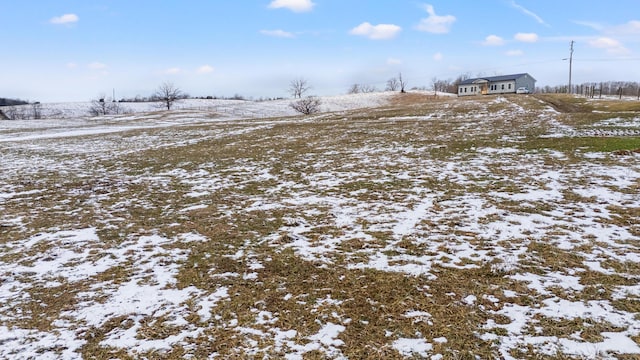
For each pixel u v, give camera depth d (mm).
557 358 3791
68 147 22766
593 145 14438
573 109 35219
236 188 11641
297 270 6020
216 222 8492
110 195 11195
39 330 4602
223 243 7242
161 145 22266
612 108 33344
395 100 83625
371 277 5688
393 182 11336
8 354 4148
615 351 3850
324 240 7238
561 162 12359
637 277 5336
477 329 4328
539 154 13750
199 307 5020
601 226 7262
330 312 4797
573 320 4418
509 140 16891
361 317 4664
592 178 10375
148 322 4711
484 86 88125
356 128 24984
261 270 6059
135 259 6641
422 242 6938
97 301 5262
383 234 7402
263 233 7707
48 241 7582
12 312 5023
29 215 9367
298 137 22516
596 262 5848
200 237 7598
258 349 4121
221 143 21812
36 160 18312
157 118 49688
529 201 8906
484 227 7508
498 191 9820
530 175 11102
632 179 10031
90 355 4113
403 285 5406
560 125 20359
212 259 6535
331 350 4066
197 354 4070
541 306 4742
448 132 20781
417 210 8750
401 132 21953
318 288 5426
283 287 5492
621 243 6488
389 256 6410
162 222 8625
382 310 4801
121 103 95688
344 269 5992
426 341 4152
